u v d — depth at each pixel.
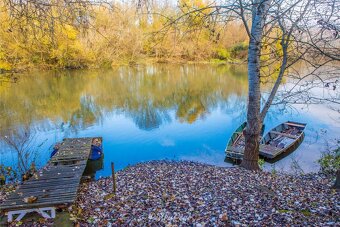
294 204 5.09
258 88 7.23
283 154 10.44
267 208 5.03
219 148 11.64
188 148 11.72
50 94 22.77
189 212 5.17
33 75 28.45
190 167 8.87
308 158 10.00
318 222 4.34
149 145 12.18
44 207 5.32
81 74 32.25
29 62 23.81
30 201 5.42
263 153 9.91
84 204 5.93
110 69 35.50
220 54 34.31
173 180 7.19
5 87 23.80
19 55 15.81
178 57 34.81
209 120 15.73
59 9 5.21
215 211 5.10
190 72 34.84
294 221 4.45
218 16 5.70
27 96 21.83
